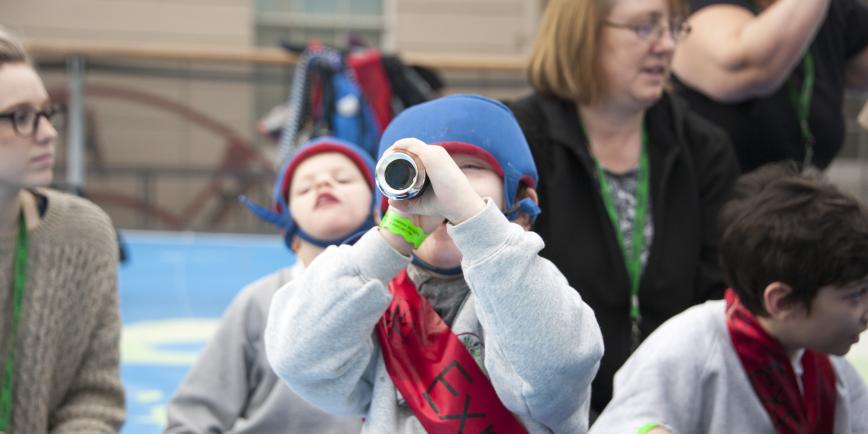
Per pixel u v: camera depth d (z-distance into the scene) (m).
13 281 2.54
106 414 2.62
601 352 1.78
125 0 13.53
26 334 2.53
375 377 1.89
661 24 2.76
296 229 2.75
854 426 2.31
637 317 2.75
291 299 1.79
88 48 7.37
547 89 2.91
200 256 8.69
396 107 5.55
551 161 2.81
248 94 11.87
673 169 2.89
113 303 2.72
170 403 2.70
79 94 7.53
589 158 2.80
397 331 1.87
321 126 5.40
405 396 1.81
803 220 2.11
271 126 6.82
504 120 1.92
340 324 1.72
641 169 2.88
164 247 9.18
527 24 14.05
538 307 1.66
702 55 3.18
